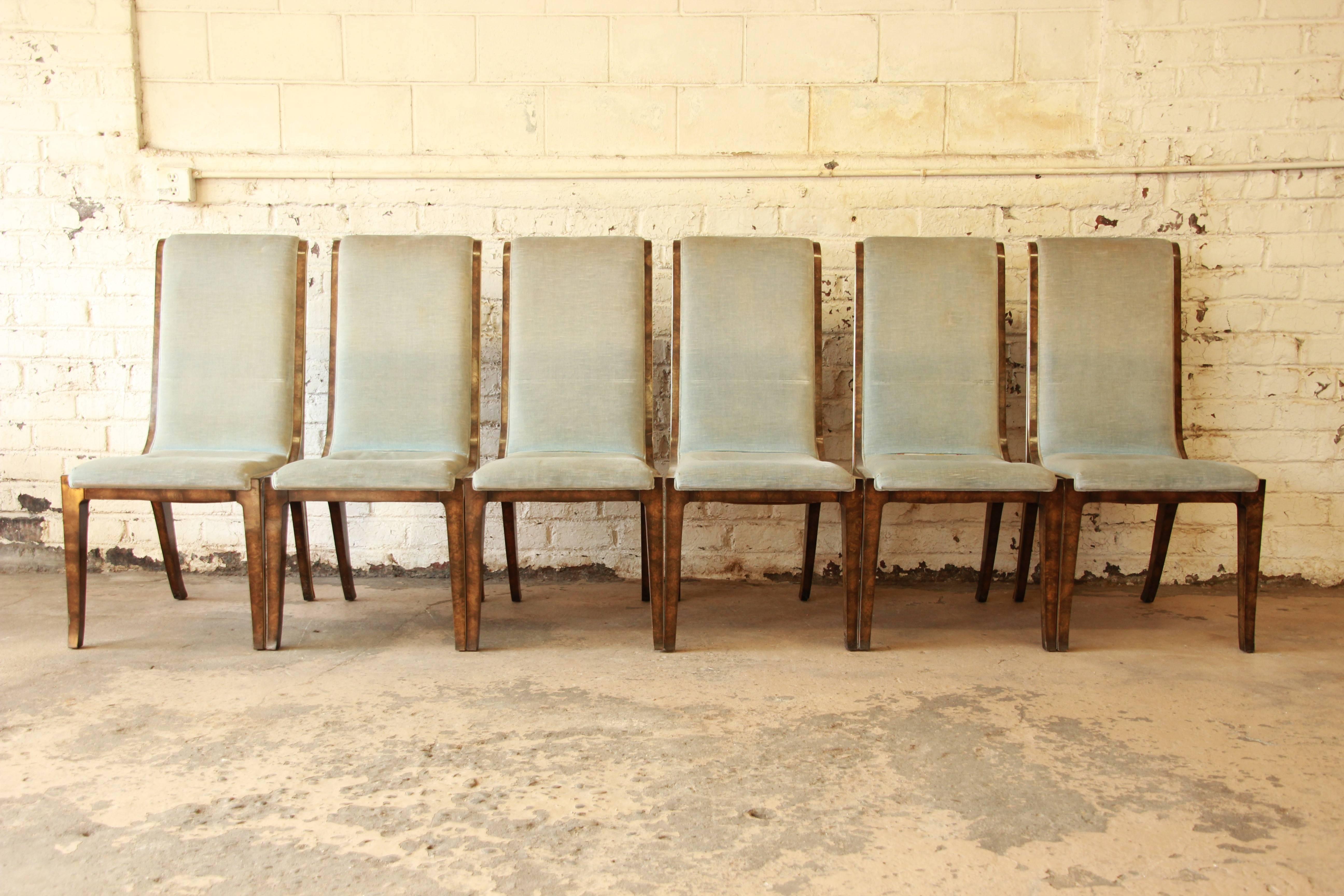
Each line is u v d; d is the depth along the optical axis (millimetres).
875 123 2914
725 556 3031
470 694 1997
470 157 2928
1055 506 2289
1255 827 1431
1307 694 2021
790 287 2584
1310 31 2797
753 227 2949
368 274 2588
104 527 3045
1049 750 1715
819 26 2891
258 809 1473
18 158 2939
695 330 2574
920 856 1343
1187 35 2828
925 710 1909
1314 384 2883
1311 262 2859
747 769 1624
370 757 1668
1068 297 2600
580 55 2912
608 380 2553
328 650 2299
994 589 2967
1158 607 2734
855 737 1767
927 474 2238
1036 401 2611
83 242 2967
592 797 1518
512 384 2572
